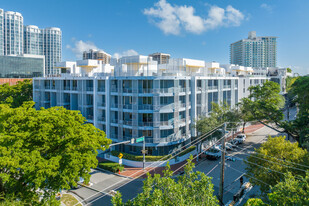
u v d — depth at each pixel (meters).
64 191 29.69
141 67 45.72
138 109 39.78
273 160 22.77
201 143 41.44
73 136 21.03
